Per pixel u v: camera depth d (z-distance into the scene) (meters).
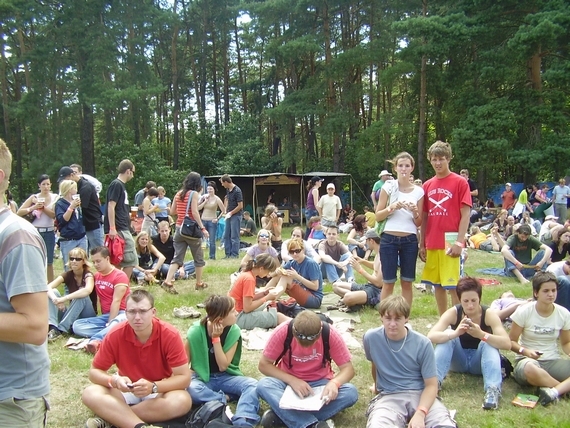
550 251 8.60
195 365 3.98
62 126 26.50
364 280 8.59
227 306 3.93
